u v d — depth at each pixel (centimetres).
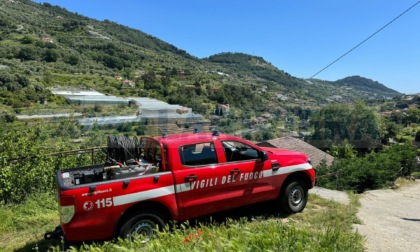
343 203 737
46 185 725
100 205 415
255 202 548
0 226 554
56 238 471
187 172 480
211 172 499
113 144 539
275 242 338
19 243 505
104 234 418
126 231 429
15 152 709
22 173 677
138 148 541
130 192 433
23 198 673
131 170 459
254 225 478
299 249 327
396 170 1514
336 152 2497
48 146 778
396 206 845
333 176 1377
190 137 516
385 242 496
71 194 403
